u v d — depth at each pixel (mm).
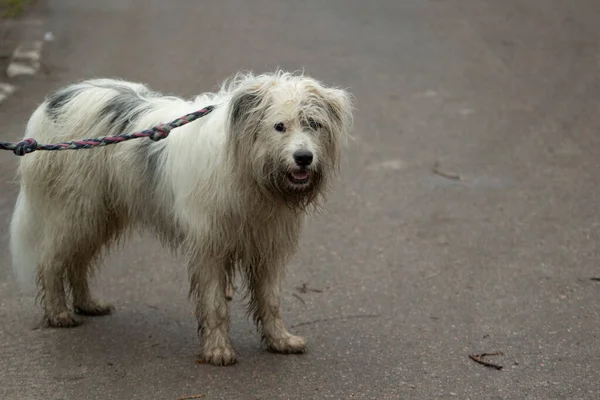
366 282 10062
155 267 10484
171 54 20062
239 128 7512
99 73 18344
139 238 11273
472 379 7789
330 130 7645
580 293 9680
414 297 9648
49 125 8844
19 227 9109
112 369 7969
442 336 8695
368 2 26125
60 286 8984
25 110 15789
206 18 23922
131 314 9281
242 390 7566
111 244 9312
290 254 8359
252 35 22094
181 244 8266
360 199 12750
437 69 19469
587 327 8859
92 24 22844
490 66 19672
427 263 10586
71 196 8719
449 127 15852
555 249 10961
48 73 18281
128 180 8508
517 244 11133
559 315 9148
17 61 18797
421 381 7754
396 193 12961
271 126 7395
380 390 7582
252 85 7512
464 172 13781
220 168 7680
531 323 8961
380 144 15008
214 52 20328
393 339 8648
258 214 7852
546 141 15102
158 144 8289
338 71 19109
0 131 14609
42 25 22516
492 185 13250
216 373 7895
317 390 7578
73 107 8797
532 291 9750
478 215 12133
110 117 8609
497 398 7441
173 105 8461
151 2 25797
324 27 23094
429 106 17016
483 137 15336
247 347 8539
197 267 8094
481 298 9602
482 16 24297
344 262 10641
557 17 24016
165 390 7555
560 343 8508
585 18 23844
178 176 7992
